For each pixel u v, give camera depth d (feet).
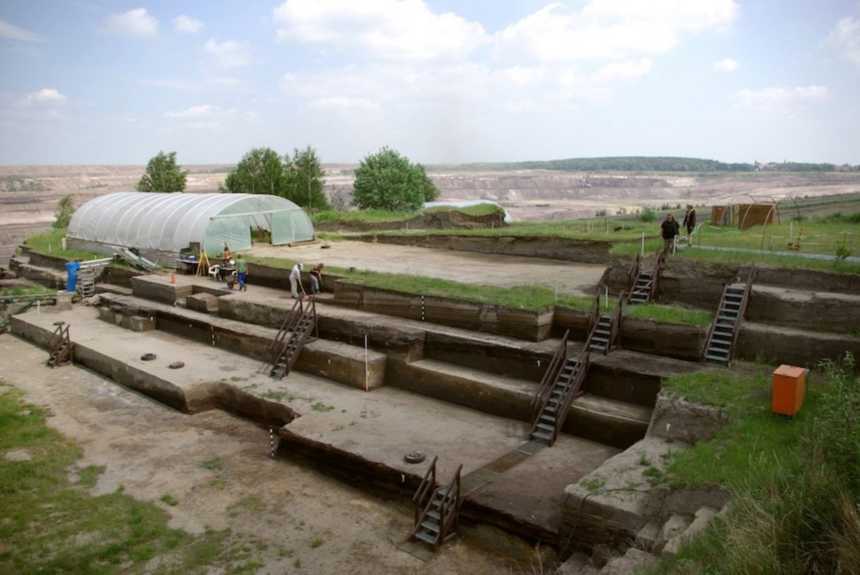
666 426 42.22
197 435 57.06
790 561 21.44
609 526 33.88
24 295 104.27
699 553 25.18
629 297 61.87
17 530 40.47
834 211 127.65
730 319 53.62
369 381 61.87
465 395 57.16
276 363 67.56
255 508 43.73
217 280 94.32
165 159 215.10
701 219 132.67
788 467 29.73
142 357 72.28
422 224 137.69
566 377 52.01
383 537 39.99
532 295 63.82
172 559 37.55
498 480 42.29
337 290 75.97
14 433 56.70
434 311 66.13
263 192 195.21
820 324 51.75
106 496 45.09
